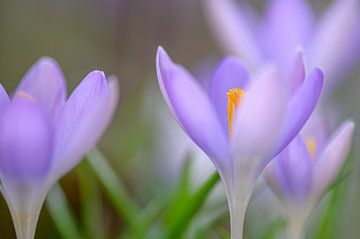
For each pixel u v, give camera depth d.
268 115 0.38
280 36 0.53
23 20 1.05
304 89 0.38
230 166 0.39
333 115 0.68
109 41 1.08
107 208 0.54
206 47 1.14
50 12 1.07
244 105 0.38
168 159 0.56
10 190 0.39
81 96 0.38
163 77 0.38
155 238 0.45
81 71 1.07
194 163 0.54
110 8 1.09
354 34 0.52
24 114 0.37
